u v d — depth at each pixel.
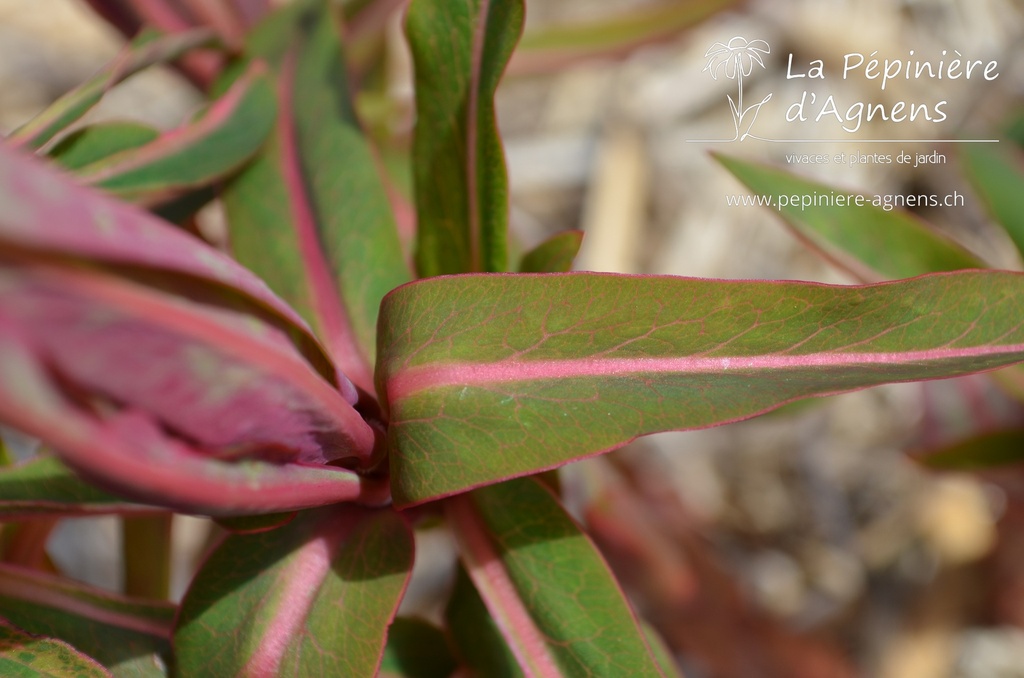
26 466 0.18
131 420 0.15
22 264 0.14
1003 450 0.24
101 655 0.19
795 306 0.17
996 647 0.40
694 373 0.17
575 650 0.18
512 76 0.31
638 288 0.17
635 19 0.31
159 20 0.25
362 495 0.18
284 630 0.18
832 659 0.37
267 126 0.21
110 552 0.40
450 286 0.17
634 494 0.34
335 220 0.20
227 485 0.15
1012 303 0.17
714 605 0.34
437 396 0.17
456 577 0.20
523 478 0.19
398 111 0.30
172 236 0.15
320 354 0.16
